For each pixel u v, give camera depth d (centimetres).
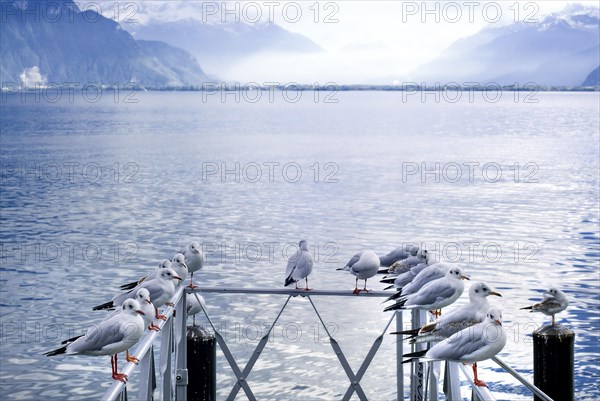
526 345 2928
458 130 18850
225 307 3450
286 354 2867
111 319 1067
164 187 8300
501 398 2498
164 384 1297
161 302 1298
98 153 12525
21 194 7681
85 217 6281
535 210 6438
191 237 5366
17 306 3603
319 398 2520
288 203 7012
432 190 7838
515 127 19925
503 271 4144
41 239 5325
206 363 1476
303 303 3503
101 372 2791
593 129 18788
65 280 4084
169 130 19175
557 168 9975
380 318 3272
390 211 6444
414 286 1469
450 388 1119
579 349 2897
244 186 8362
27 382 2703
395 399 2512
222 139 16050
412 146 14050
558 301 1819
